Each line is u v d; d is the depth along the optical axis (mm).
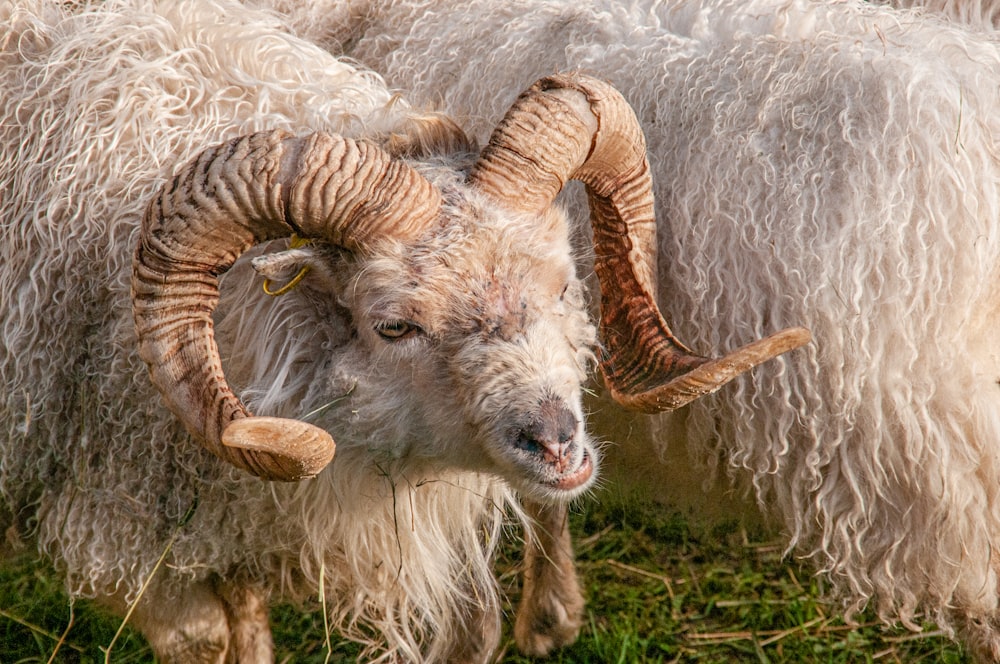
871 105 10430
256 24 12102
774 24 11617
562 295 10000
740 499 11953
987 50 10953
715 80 11391
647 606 15797
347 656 14828
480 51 13664
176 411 8953
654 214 11000
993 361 10516
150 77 11148
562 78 9938
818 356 10492
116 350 10547
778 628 15336
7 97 11461
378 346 9602
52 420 11031
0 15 11836
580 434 9477
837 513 10969
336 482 10602
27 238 10969
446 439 9750
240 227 8852
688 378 9617
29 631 14883
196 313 8914
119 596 11570
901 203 10055
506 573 15672
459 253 9188
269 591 12055
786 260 10469
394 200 9031
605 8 13039
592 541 17172
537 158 9516
